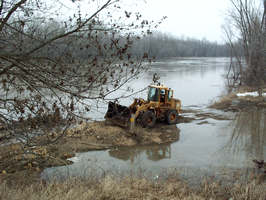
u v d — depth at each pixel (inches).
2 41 181.0
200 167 372.2
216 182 316.8
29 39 187.3
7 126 203.0
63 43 193.5
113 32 199.5
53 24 196.4
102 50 200.7
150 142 475.5
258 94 971.9
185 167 371.2
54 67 195.0
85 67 201.6
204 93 1095.0
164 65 2925.7
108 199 246.8
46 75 197.5
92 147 424.5
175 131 551.2
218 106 816.3
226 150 445.7
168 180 321.7
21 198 207.3
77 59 200.4
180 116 674.2
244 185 303.6
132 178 309.6
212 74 1952.5
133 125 494.0
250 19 1219.9
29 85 195.0
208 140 499.5
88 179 297.0
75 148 405.4
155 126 576.4
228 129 574.6
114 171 344.5
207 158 408.5
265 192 274.8
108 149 430.0
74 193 234.1
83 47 199.6
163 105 586.9
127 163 379.9
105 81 202.1
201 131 557.3
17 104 196.5
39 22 191.8
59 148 388.2
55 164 351.6
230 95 981.2
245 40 1259.8
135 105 556.7
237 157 413.7
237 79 1563.7
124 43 209.2
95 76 201.8
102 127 497.0
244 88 1120.8
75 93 198.7
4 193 210.5
